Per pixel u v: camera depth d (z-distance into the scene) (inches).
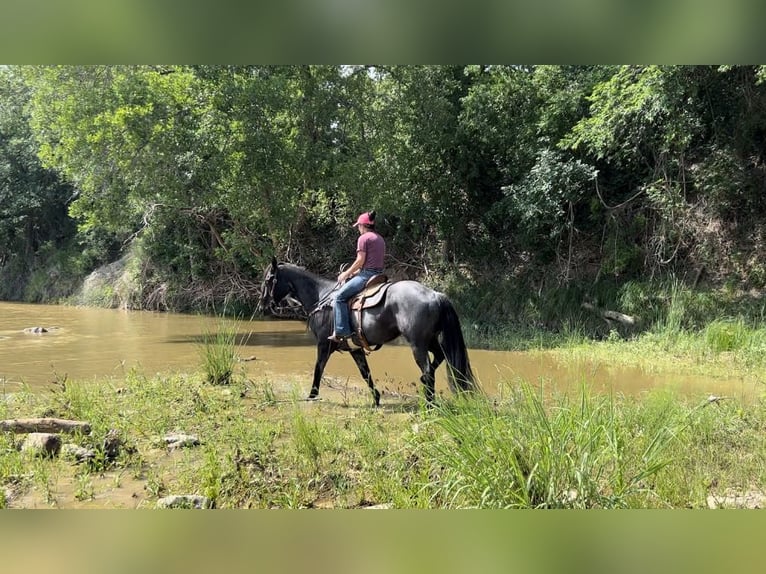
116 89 592.7
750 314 497.0
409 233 778.8
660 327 509.0
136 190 634.8
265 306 349.4
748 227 555.8
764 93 548.7
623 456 177.3
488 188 721.6
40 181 1097.4
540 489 162.2
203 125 610.2
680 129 518.9
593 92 562.3
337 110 664.4
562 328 589.6
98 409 283.7
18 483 202.5
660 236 580.7
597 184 608.4
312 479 200.1
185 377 365.4
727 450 226.1
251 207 650.2
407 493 183.0
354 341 307.1
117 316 777.6
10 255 1147.9
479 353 488.7
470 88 713.6
